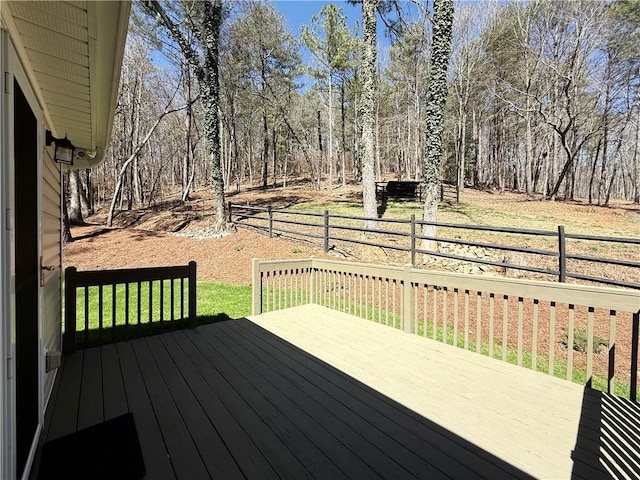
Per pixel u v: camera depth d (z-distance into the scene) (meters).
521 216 11.55
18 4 1.25
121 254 8.48
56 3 1.22
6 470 1.29
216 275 7.29
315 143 27.89
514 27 15.31
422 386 2.56
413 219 6.06
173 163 27.66
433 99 7.66
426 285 3.58
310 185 24.17
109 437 1.93
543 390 2.51
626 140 19.61
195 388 2.51
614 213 12.52
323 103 22.36
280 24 18.05
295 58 19.22
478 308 3.17
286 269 4.70
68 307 3.13
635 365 2.38
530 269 4.63
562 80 15.16
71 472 1.67
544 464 1.73
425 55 16.95
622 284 3.82
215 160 9.88
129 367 2.86
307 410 2.22
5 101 1.37
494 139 24.19
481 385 2.58
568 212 12.55
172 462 1.74
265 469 1.69
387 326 3.95
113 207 12.48
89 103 2.32
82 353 3.15
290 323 4.06
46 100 2.35
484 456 1.79
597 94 15.27
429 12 9.98
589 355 2.56
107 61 1.66
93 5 1.20
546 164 19.05
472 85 16.28
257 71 18.66
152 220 13.91
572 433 2.00
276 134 23.98
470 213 12.05
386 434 1.97
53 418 2.12
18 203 1.64
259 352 3.20
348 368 2.86
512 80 17.02
